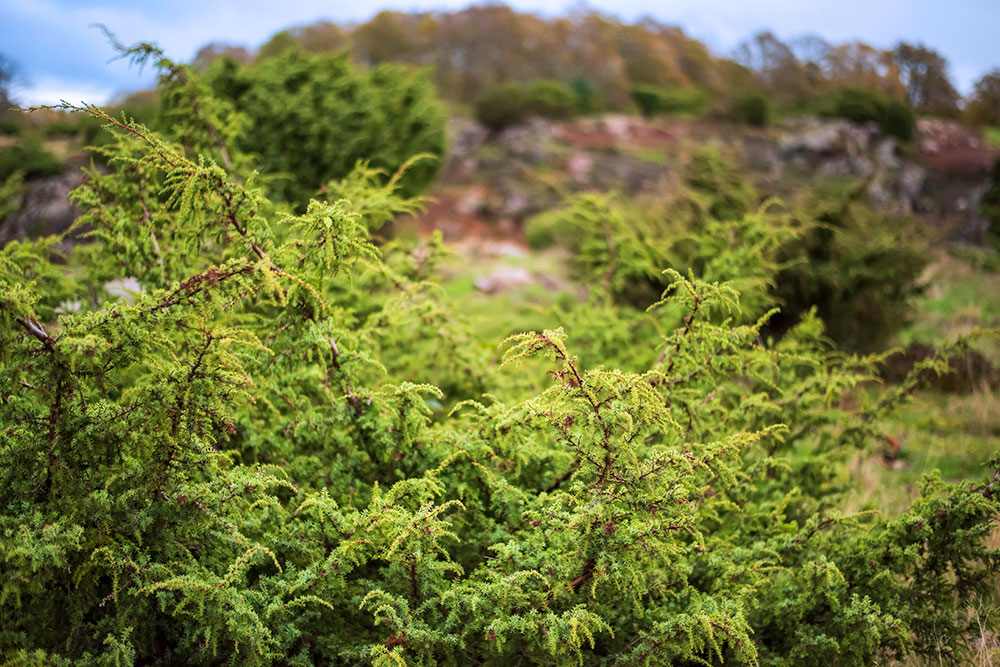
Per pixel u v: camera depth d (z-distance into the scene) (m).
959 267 11.30
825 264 6.53
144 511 2.00
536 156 23.36
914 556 2.39
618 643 2.32
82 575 1.94
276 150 6.35
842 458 3.33
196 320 1.93
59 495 1.96
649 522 2.12
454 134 26.59
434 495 2.46
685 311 2.68
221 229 2.39
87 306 3.03
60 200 9.64
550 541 2.32
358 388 2.62
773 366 3.30
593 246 4.75
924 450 4.91
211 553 2.15
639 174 21.64
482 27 44.81
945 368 3.28
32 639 1.93
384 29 44.06
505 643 2.13
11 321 1.78
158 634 2.18
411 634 2.03
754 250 4.14
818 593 2.46
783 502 2.85
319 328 2.46
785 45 47.34
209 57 29.34
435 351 3.70
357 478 2.62
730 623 2.08
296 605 2.21
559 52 44.03
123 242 3.00
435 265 3.85
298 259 2.39
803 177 23.55
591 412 2.05
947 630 2.45
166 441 1.95
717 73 48.53
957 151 31.36
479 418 2.60
